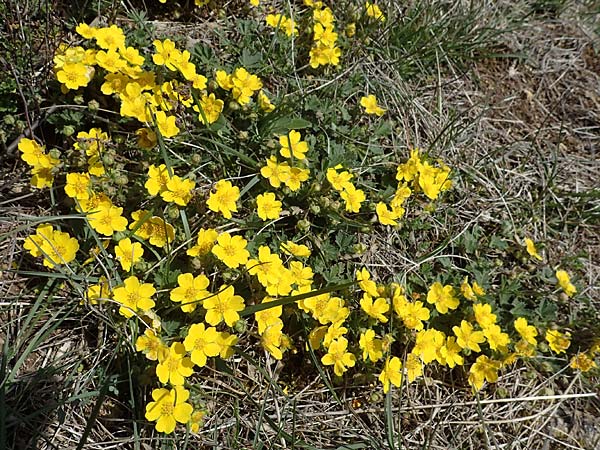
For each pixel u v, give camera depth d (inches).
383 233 12.0
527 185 14.2
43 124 10.7
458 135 14.0
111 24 11.6
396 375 9.4
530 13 17.8
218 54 12.9
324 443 9.7
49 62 10.6
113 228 9.3
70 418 8.6
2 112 10.4
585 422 11.3
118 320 9.2
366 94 13.5
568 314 12.5
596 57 18.1
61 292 9.4
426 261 12.0
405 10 15.6
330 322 9.8
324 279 10.9
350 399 10.2
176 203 9.8
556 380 11.7
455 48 15.7
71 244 9.1
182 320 9.5
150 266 9.6
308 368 10.2
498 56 16.1
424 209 12.3
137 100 10.0
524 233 13.3
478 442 10.5
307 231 11.0
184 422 8.2
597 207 13.8
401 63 14.5
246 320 9.8
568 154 15.5
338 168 11.5
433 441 10.2
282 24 13.3
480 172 14.0
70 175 9.4
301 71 13.6
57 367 9.0
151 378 8.9
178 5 13.2
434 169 12.3
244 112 11.6
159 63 10.3
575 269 13.4
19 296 9.1
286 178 10.7
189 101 10.9
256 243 10.6
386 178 12.5
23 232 9.7
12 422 8.2
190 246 10.0
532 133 15.6
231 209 9.9
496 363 10.4
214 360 9.3
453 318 11.1
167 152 10.6
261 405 9.4
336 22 14.6
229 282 9.9
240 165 11.3
